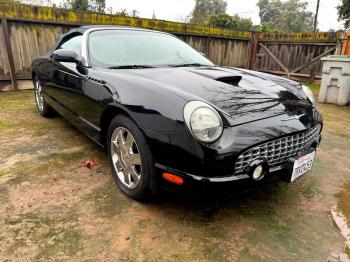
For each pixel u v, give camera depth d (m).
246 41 8.91
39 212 1.96
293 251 1.73
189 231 1.86
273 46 8.70
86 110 2.55
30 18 5.45
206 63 3.02
